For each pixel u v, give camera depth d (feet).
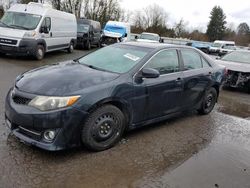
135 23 205.16
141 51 16.07
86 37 64.59
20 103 12.25
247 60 34.55
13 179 10.56
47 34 42.86
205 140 15.96
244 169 13.09
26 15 41.09
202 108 20.35
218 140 16.20
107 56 16.29
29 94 12.09
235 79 31.55
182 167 12.64
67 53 54.08
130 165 12.37
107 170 11.81
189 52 18.48
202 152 14.34
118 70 14.67
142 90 14.52
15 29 38.96
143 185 11.03
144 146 14.33
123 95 13.58
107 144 13.48
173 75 16.55
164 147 14.47
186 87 17.51
